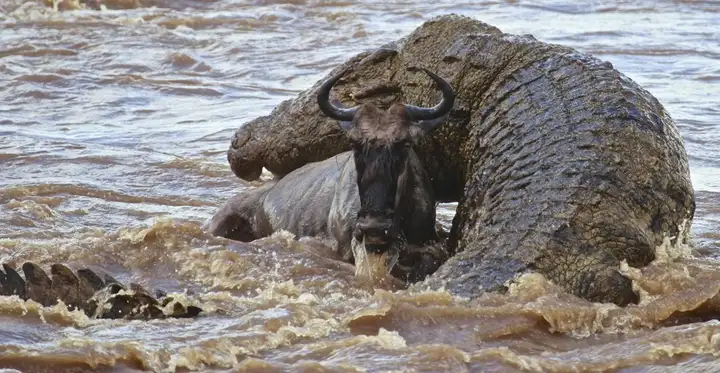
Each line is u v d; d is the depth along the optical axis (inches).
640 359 1193.4
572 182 1384.1
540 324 1283.2
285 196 1713.8
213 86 3002.0
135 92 2940.5
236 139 1868.8
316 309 1314.0
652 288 1334.9
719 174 2058.3
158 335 1240.8
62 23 3865.7
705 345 1216.8
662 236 1395.2
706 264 1416.1
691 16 4151.1
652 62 3265.3
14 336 1219.2
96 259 1537.9
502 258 1354.6
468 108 1589.6
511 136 1499.8
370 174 1398.9
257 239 1689.2
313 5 4286.4
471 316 1283.2
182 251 1536.7
